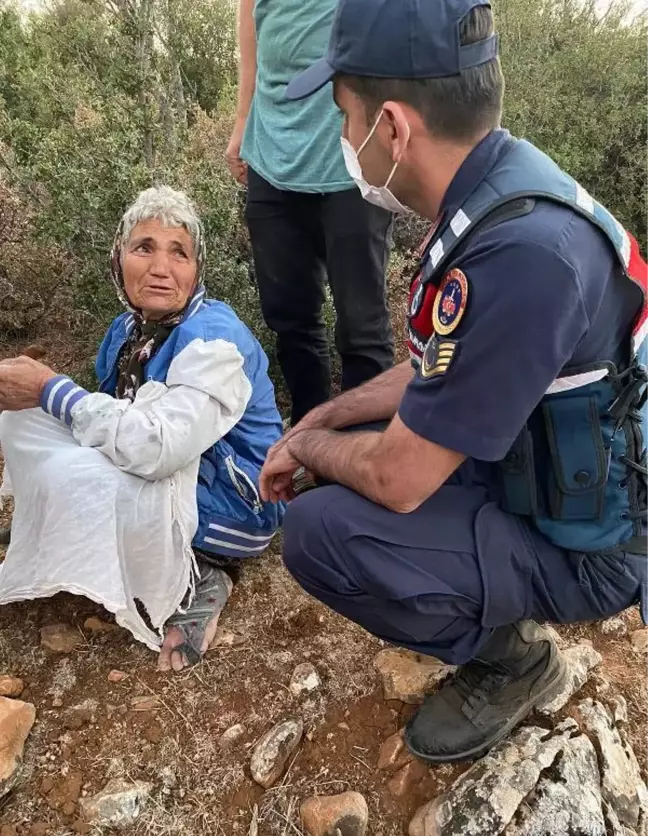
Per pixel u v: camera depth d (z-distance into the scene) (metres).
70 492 1.74
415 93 1.21
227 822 1.59
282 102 2.19
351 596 1.51
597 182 4.38
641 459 1.37
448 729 1.64
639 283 1.25
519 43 4.82
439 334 1.22
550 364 1.16
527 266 1.12
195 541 1.96
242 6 2.40
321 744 1.73
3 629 2.00
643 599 1.44
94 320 3.34
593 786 1.62
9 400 1.84
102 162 3.07
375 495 1.40
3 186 3.70
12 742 1.67
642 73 4.66
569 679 1.82
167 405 1.79
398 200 1.42
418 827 1.56
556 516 1.38
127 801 1.58
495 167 1.25
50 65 4.57
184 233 1.89
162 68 4.18
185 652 1.90
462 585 1.43
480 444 1.21
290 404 3.16
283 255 2.42
